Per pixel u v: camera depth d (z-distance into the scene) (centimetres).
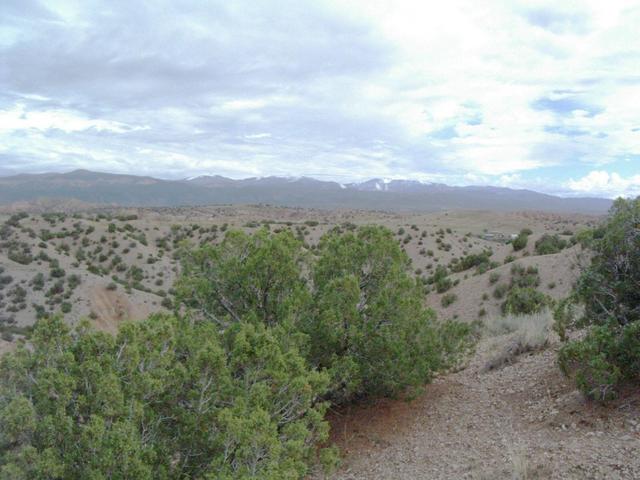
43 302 4044
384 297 948
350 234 1099
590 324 895
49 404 522
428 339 995
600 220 934
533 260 3011
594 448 598
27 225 6119
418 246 6178
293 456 582
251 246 1052
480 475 615
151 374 594
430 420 898
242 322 852
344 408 1044
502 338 1356
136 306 4456
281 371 653
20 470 467
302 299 938
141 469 489
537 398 836
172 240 6812
